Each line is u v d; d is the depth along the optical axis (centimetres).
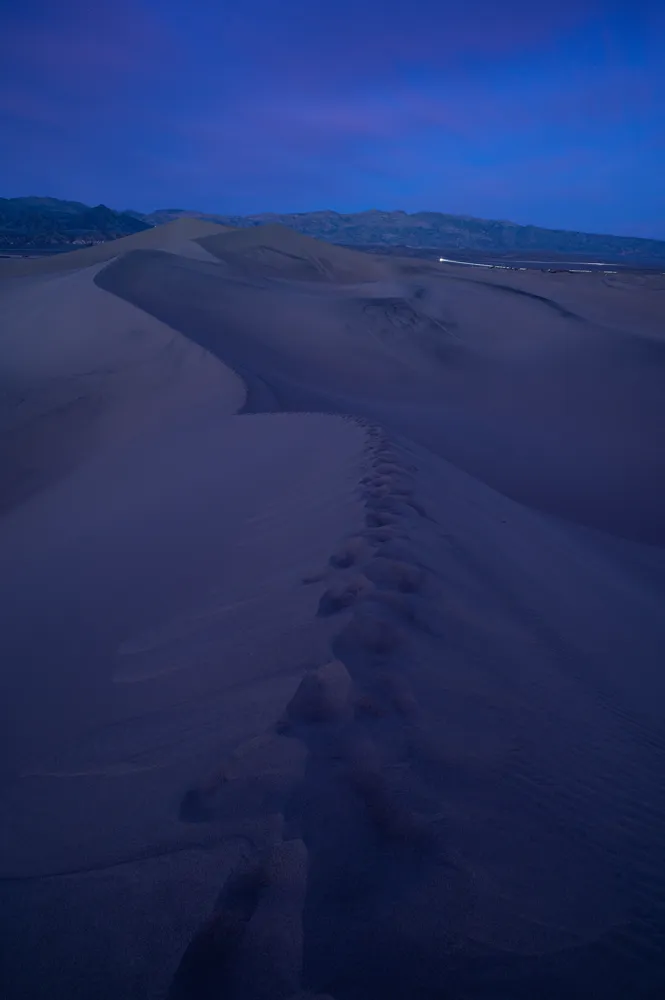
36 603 535
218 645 358
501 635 370
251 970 168
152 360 1986
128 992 169
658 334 3494
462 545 496
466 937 180
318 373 2252
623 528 1127
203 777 244
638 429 1891
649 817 254
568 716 312
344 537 453
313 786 225
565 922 192
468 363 2698
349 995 161
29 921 196
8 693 380
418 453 856
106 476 1076
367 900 185
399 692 277
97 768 277
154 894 196
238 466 841
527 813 233
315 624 340
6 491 1204
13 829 248
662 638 508
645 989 176
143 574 531
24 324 2695
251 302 3112
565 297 4906
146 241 5928
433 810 219
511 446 1606
